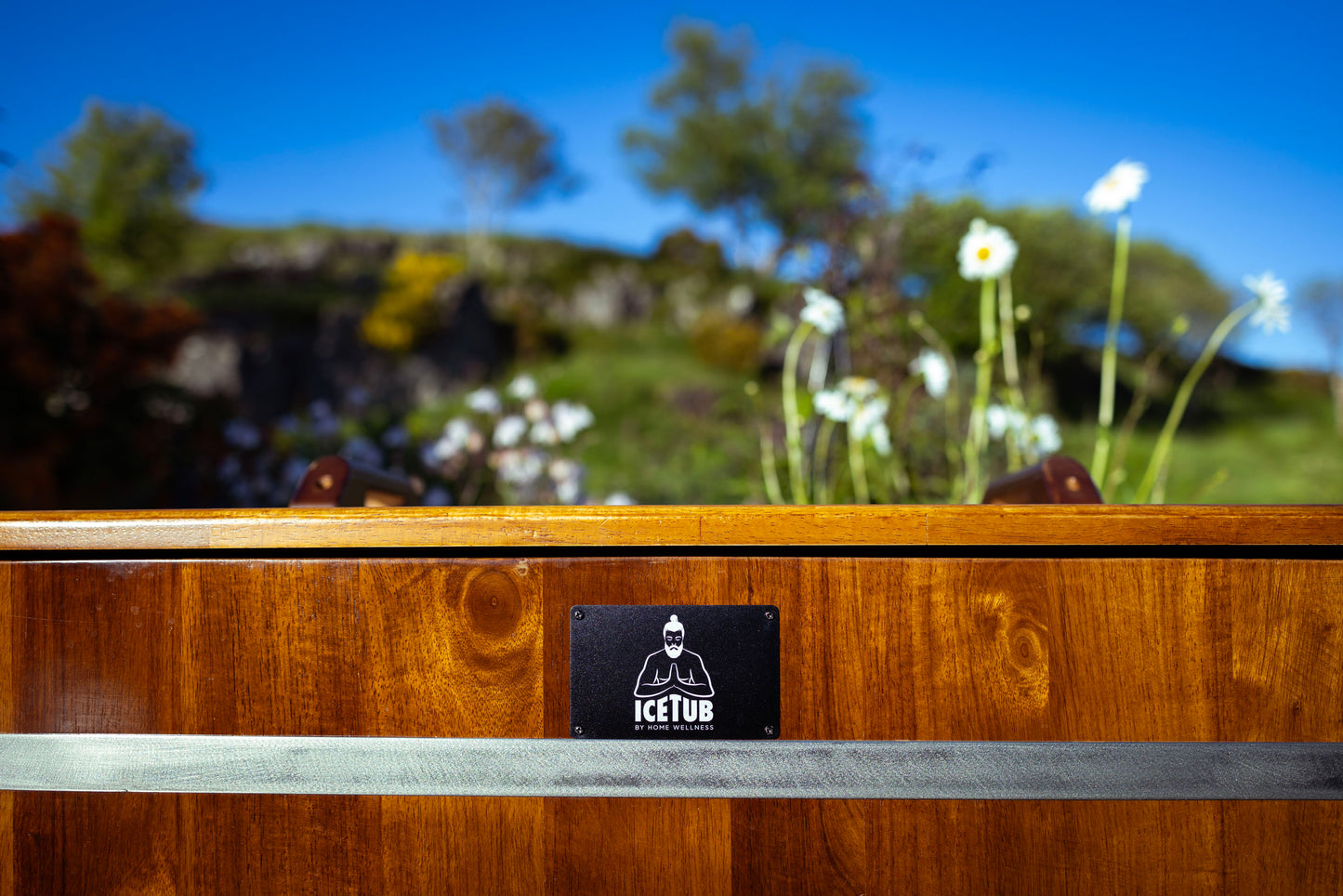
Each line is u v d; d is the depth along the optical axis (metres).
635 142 23.55
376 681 0.59
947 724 0.58
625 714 0.58
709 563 0.58
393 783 0.59
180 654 0.59
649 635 0.58
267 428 3.92
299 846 0.59
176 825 0.59
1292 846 0.56
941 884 0.58
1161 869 0.57
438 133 25.23
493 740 0.59
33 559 0.60
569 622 0.59
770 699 0.58
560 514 0.58
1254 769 0.56
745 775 0.58
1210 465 7.41
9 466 3.39
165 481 3.89
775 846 0.58
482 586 0.59
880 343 2.05
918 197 2.26
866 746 0.58
